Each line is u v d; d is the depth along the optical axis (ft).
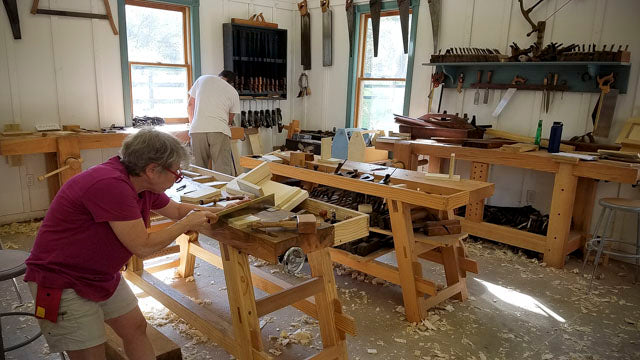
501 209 14.46
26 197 15.08
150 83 17.69
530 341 8.64
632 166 10.84
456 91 16.33
